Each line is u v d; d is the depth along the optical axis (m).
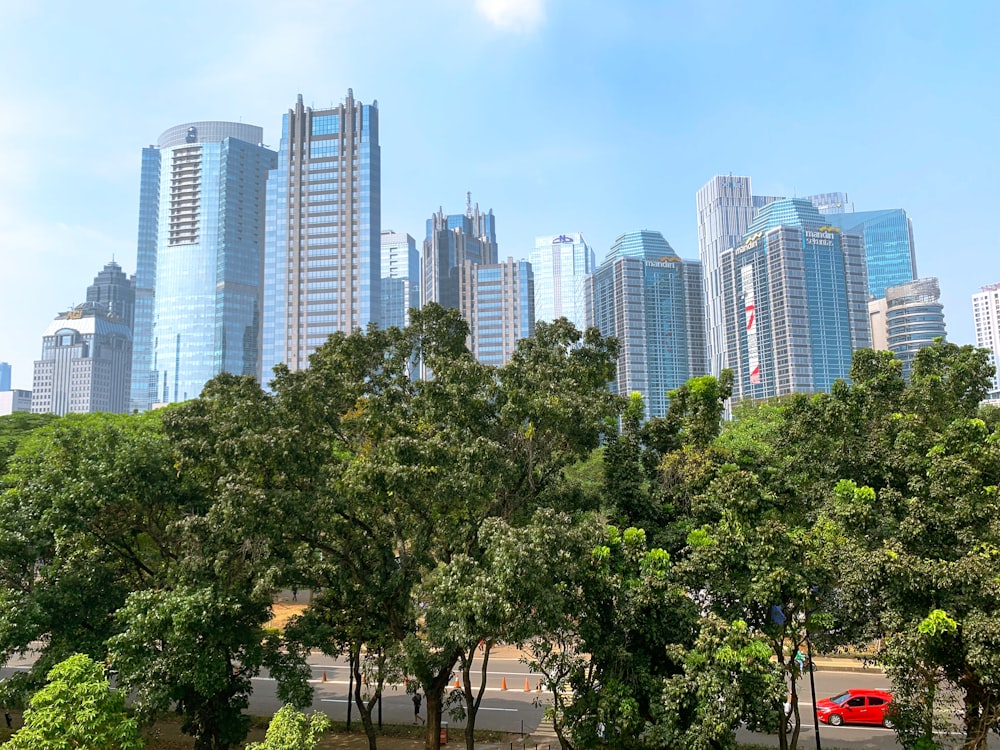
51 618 20.08
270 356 149.62
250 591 20.81
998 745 23.91
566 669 19.19
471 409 22.44
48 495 21.33
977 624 15.23
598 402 22.42
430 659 19.67
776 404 47.38
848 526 18.86
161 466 22.84
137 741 15.41
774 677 15.96
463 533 21.67
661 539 24.02
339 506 20.75
